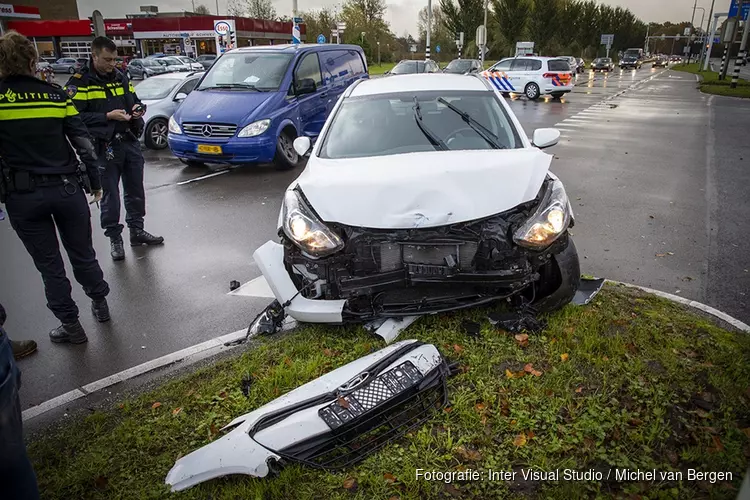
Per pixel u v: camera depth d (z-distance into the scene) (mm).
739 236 5652
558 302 3662
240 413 2988
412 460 2555
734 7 30547
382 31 56750
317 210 3381
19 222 3646
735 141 11562
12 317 4488
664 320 3678
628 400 2902
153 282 5027
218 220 6879
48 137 3580
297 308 3436
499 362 3258
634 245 5445
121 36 50031
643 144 11391
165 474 2590
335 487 2436
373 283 3312
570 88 22297
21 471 1983
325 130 4539
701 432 2643
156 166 10336
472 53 49031
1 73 3441
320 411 2699
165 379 3441
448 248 3320
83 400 3293
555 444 2588
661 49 144750
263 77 9539
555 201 3381
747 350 3311
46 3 69625
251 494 2412
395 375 2934
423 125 4309
